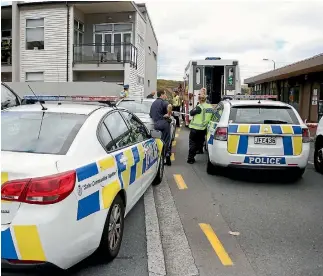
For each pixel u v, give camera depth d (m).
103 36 24.69
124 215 4.15
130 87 23.11
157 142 6.78
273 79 27.59
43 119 3.86
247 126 6.86
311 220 5.14
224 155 6.96
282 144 6.82
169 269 3.67
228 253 4.05
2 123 3.87
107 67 22.83
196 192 6.53
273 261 3.87
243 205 5.80
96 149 3.64
